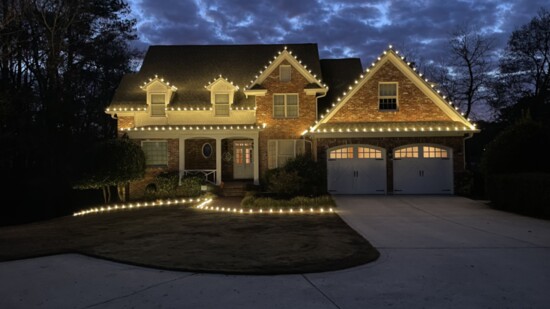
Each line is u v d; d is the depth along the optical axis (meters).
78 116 33.28
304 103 25.47
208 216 16.36
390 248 10.05
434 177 22.55
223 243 10.93
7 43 26.94
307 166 21.05
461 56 39.53
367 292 6.81
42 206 27.22
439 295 6.63
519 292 6.73
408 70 23.53
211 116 25.95
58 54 30.45
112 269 8.60
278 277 7.74
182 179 24.16
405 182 22.62
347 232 12.30
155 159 25.77
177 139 25.61
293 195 19.83
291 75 25.58
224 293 6.88
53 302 6.67
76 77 33.53
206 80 27.69
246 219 15.34
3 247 11.04
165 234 12.52
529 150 18.11
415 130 22.14
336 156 22.95
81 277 8.05
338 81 28.42
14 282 7.81
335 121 23.67
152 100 25.95
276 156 25.45
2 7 26.86
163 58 29.08
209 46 29.84
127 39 37.72
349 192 22.78
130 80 27.86
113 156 21.94
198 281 7.58
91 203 27.78
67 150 29.36
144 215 17.41
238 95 26.70
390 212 16.66
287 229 12.99
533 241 10.76
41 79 31.52
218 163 24.83
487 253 9.44
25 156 29.89
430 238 11.30
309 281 7.45
